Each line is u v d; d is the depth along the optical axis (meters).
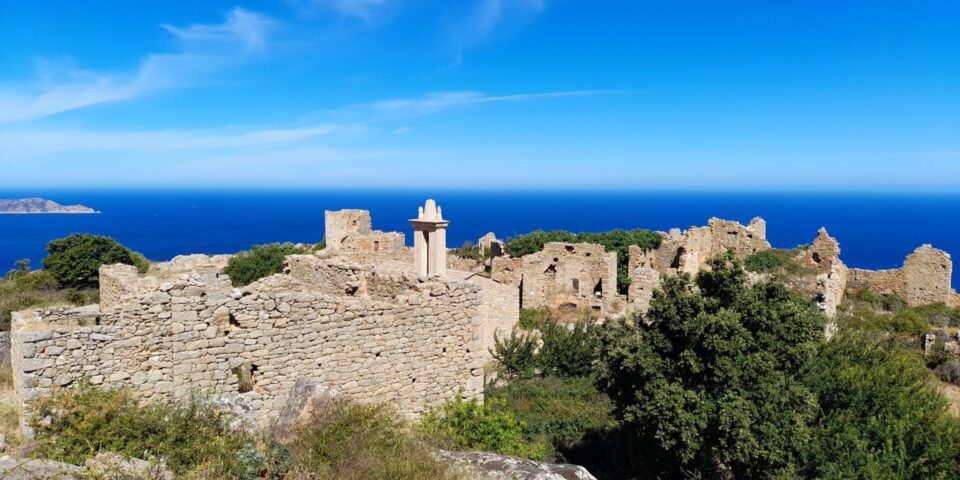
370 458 11.77
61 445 11.06
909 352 32.88
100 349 13.17
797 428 16.75
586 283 43.94
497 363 29.61
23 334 12.39
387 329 16.98
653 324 18.92
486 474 12.76
